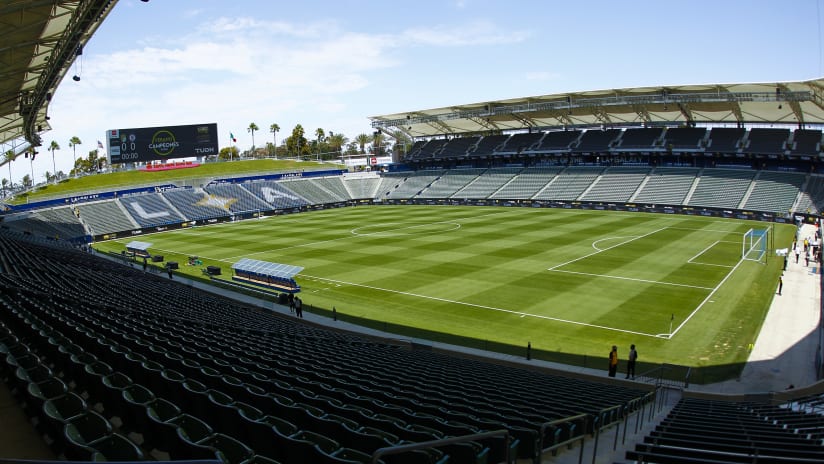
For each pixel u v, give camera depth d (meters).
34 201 90.69
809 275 44.53
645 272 46.44
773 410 18.62
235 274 49.84
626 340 31.17
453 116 109.00
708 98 79.56
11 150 71.06
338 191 124.38
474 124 119.31
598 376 25.67
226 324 27.17
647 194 90.69
